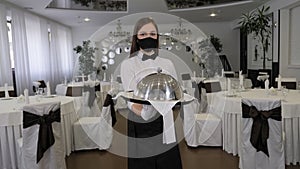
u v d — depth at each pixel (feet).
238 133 10.54
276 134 8.11
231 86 12.32
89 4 23.86
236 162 10.34
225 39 32.96
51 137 8.12
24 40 21.74
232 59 33.09
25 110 7.75
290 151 9.62
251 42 29.40
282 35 20.81
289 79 14.73
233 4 22.74
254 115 8.21
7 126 9.35
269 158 8.21
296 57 20.35
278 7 20.86
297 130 9.59
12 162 9.50
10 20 20.17
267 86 13.08
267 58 24.53
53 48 28.45
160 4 21.98
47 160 8.18
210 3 23.62
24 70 21.33
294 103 9.49
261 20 21.15
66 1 23.03
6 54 18.67
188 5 24.32
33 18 24.08
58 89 17.89
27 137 7.84
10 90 14.75
